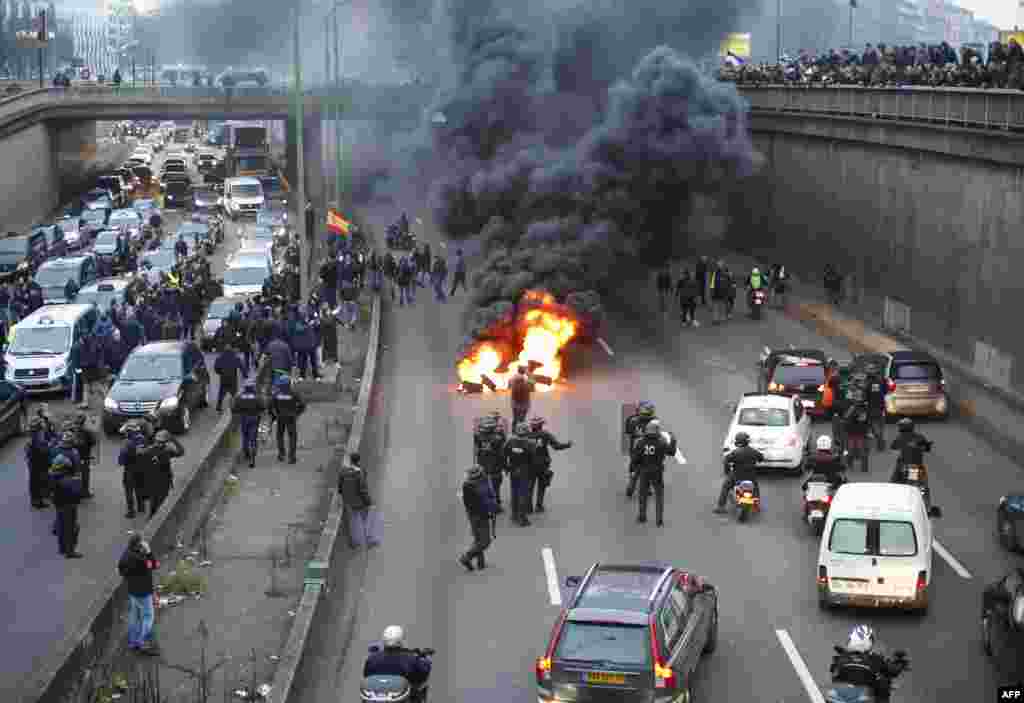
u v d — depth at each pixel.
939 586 29.77
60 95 126.00
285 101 130.00
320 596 27.25
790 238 76.88
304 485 37.84
